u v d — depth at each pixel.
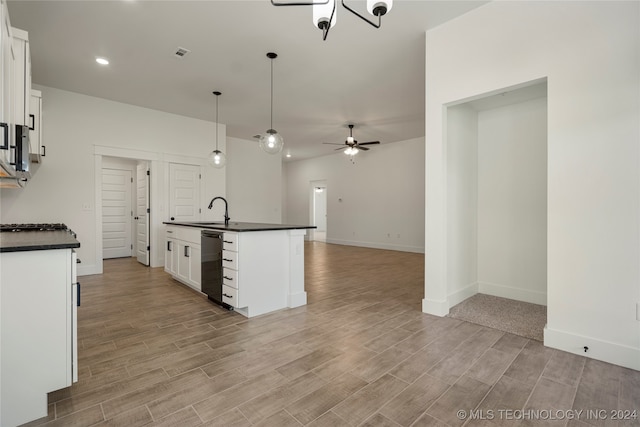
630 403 1.66
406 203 7.96
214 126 6.33
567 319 2.28
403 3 2.66
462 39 2.82
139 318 2.97
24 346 1.52
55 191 4.58
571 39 2.24
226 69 3.95
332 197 9.90
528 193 3.55
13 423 1.49
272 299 3.20
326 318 3.00
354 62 3.76
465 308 3.30
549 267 2.34
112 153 5.07
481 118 3.91
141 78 4.21
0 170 2.15
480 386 1.83
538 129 3.46
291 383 1.86
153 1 2.66
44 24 2.98
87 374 1.95
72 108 4.71
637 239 2.01
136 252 6.68
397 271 5.37
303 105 5.30
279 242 3.27
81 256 4.82
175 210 5.81
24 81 2.30
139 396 1.72
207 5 2.72
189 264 3.91
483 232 3.91
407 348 2.33
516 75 2.50
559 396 1.73
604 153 2.12
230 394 1.74
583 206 2.20
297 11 2.81
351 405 1.65
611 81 2.09
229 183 7.78
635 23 2.01
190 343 2.42
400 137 7.64
